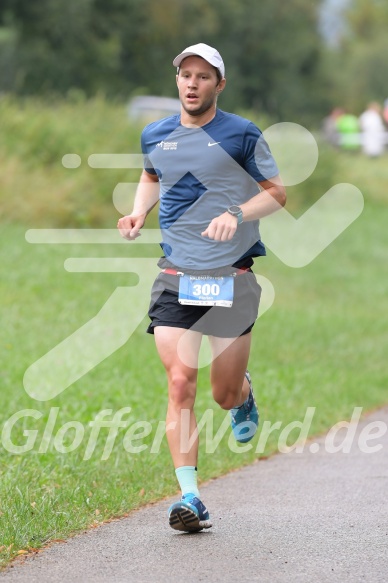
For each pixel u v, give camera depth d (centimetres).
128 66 12725
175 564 1294
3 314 3212
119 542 1407
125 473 1812
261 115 6794
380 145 8825
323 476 1862
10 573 1263
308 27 15825
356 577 1235
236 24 14138
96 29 12269
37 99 5922
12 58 10556
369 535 1428
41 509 1523
